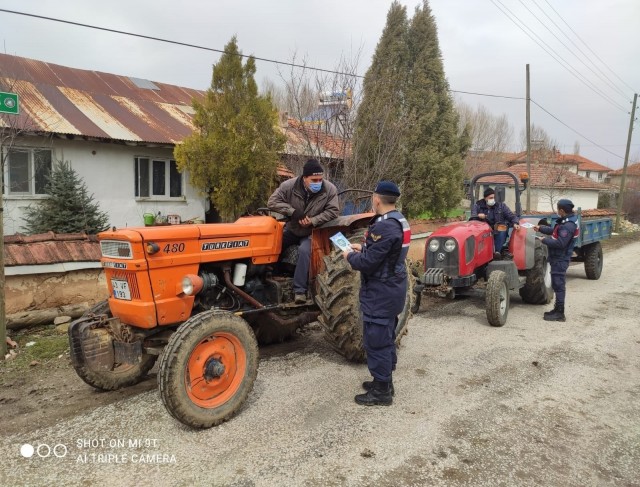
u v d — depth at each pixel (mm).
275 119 10414
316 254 4809
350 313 4543
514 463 3150
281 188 4668
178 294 3744
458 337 5902
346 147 9828
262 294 4660
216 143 9820
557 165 32219
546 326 6461
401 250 3844
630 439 3488
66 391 4230
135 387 4320
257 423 3607
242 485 2861
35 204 9484
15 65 11766
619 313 7238
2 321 4930
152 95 13242
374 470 3035
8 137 8422
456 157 12422
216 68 10133
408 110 11094
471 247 6602
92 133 9555
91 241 6402
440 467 3086
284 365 4820
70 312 6012
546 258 7805
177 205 11680
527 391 4285
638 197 33344
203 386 3531
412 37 11883
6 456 3162
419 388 4320
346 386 4320
